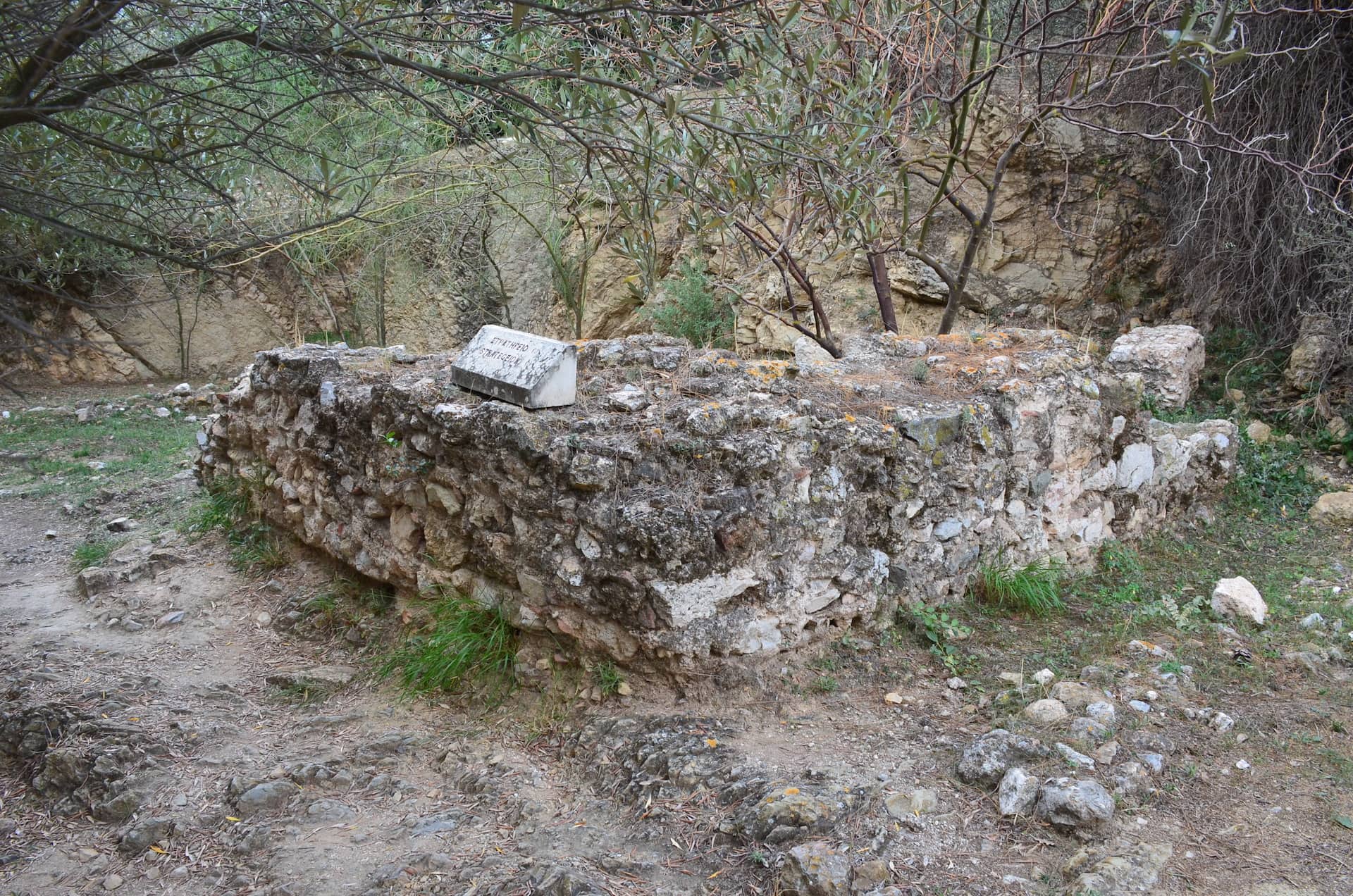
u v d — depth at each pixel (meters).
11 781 4.67
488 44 4.43
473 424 4.70
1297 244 8.98
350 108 6.37
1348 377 8.91
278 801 4.21
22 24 3.10
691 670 4.34
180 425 12.41
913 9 6.70
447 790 4.23
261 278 15.30
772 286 11.20
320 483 5.89
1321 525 7.45
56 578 7.17
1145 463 6.75
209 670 5.47
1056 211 9.67
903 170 6.91
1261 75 8.86
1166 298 10.44
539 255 13.39
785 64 4.98
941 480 5.23
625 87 3.31
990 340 6.66
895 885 3.38
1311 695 4.77
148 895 3.76
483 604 4.88
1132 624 5.44
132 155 3.52
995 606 5.49
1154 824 3.72
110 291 7.42
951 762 4.05
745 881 3.42
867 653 4.87
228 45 4.67
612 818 3.88
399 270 14.06
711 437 4.46
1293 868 3.49
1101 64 9.84
